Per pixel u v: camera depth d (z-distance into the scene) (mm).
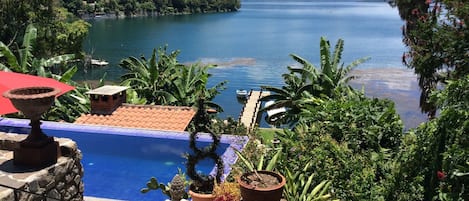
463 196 5938
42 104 5422
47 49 30484
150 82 23422
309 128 8633
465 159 5828
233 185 5258
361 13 150375
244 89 40062
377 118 9164
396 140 8742
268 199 4641
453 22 10836
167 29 94188
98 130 13781
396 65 50000
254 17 131875
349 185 6930
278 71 47844
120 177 11062
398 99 35844
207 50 63625
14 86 7074
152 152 12523
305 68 21109
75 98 18906
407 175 6926
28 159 5566
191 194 5637
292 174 6750
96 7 116438
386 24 104312
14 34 31172
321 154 7371
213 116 20219
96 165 11820
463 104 6273
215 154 5816
